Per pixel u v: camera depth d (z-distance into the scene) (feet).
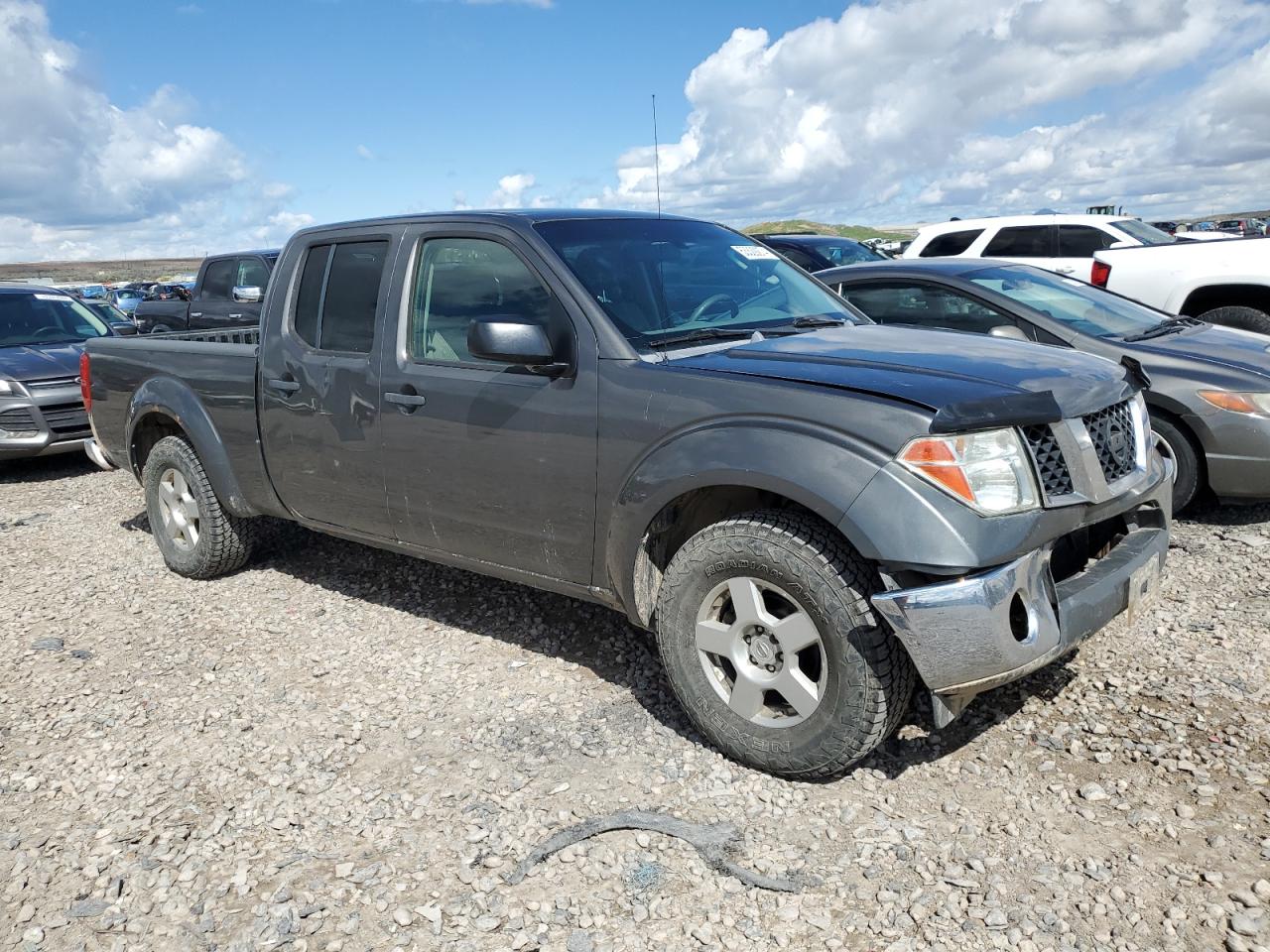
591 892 8.58
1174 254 28.12
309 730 11.79
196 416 16.39
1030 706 11.46
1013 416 8.95
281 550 19.07
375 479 13.62
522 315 12.01
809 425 9.46
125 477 27.91
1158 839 8.90
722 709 10.44
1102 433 10.10
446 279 12.95
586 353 11.27
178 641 14.87
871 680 9.30
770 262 14.43
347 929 8.24
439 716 12.00
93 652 14.58
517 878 8.79
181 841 9.61
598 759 10.78
